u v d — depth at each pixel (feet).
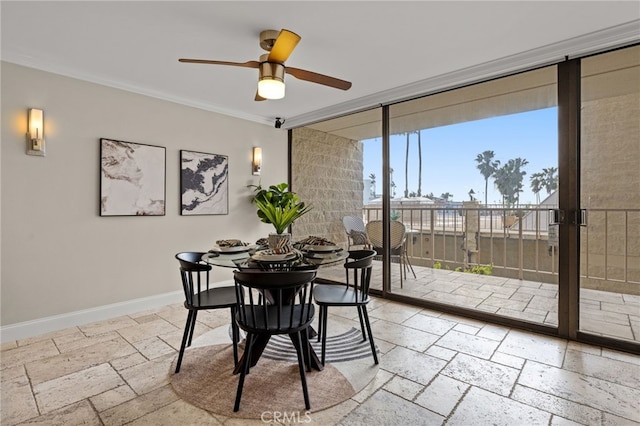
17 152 8.98
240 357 7.90
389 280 12.89
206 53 8.71
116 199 10.78
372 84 11.10
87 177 10.21
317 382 6.81
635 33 7.36
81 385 6.73
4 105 8.77
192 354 8.13
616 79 8.21
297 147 16.75
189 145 12.69
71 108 9.87
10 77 8.84
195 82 10.77
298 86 11.26
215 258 8.00
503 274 10.55
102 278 10.55
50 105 9.48
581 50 8.09
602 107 8.36
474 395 6.33
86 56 8.88
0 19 7.07
